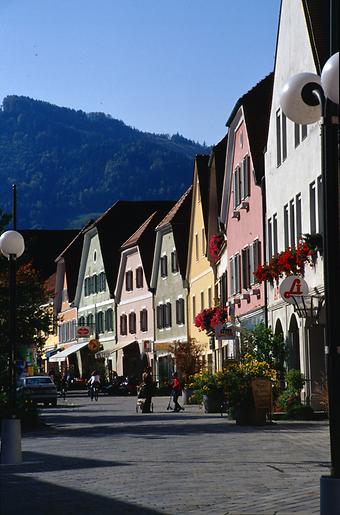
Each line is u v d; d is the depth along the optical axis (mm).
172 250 82938
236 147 53938
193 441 26078
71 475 18156
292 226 40938
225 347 61031
